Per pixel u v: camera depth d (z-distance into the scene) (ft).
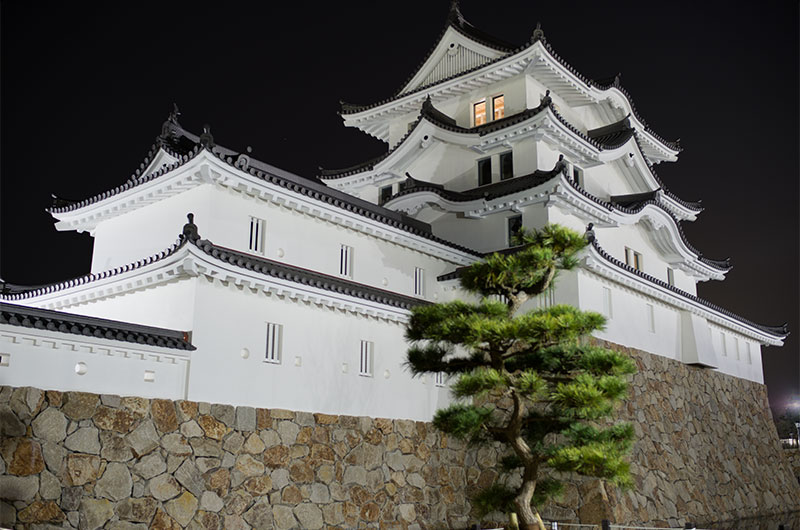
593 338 71.67
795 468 119.34
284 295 58.75
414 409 68.44
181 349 50.52
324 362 61.21
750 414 103.19
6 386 41.52
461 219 84.89
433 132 88.33
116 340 46.83
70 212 69.62
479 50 95.55
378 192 98.89
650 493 70.54
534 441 53.98
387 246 73.00
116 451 45.57
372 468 61.82
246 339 55.62
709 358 92.43
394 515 62.28
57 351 44.57
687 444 81.97
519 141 84.07
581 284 72.02
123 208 65.87
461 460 70.79
